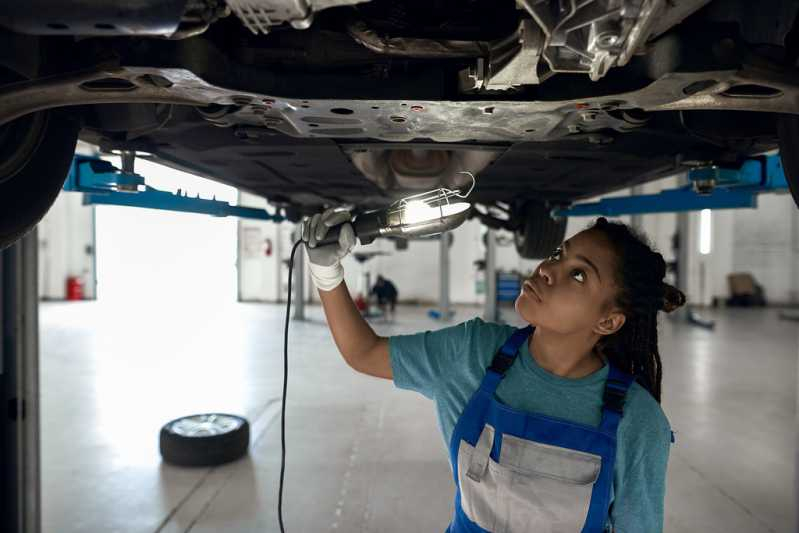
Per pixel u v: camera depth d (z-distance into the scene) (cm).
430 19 101
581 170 185
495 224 311
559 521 79
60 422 324
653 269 83
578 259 81
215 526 204
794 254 1027
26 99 84
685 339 643
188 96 91
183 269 1345
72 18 64
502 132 109
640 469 79
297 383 415
